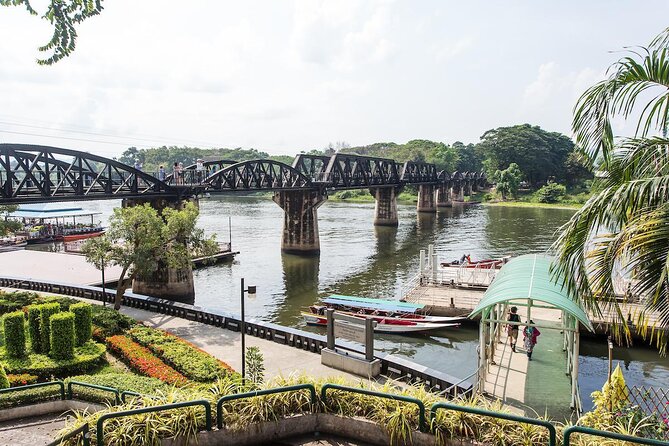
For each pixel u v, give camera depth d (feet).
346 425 28.53
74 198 120.88
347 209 434.30
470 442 25.66
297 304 143.13
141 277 145.18
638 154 32.01
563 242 31.01
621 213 28.43
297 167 231.71
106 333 82.79
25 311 95.96
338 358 66.49
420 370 62.44
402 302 119.96
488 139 525.34
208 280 172.65
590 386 80.59
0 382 56.95
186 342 77.25
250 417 27.86
